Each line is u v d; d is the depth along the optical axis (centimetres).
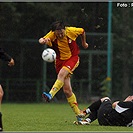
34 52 7062
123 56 7788
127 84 7744
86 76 7150
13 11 6856
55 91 2795
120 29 7781
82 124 2870
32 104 6438
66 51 2850
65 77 2830
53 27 2788
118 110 2728
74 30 2853
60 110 4897
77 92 7062
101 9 6969
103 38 7038
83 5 6944
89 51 7125
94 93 7125
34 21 7031
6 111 4550
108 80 6644
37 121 3222
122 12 7688
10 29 6956
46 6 6994
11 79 7056
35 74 7088
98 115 2792
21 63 7062
